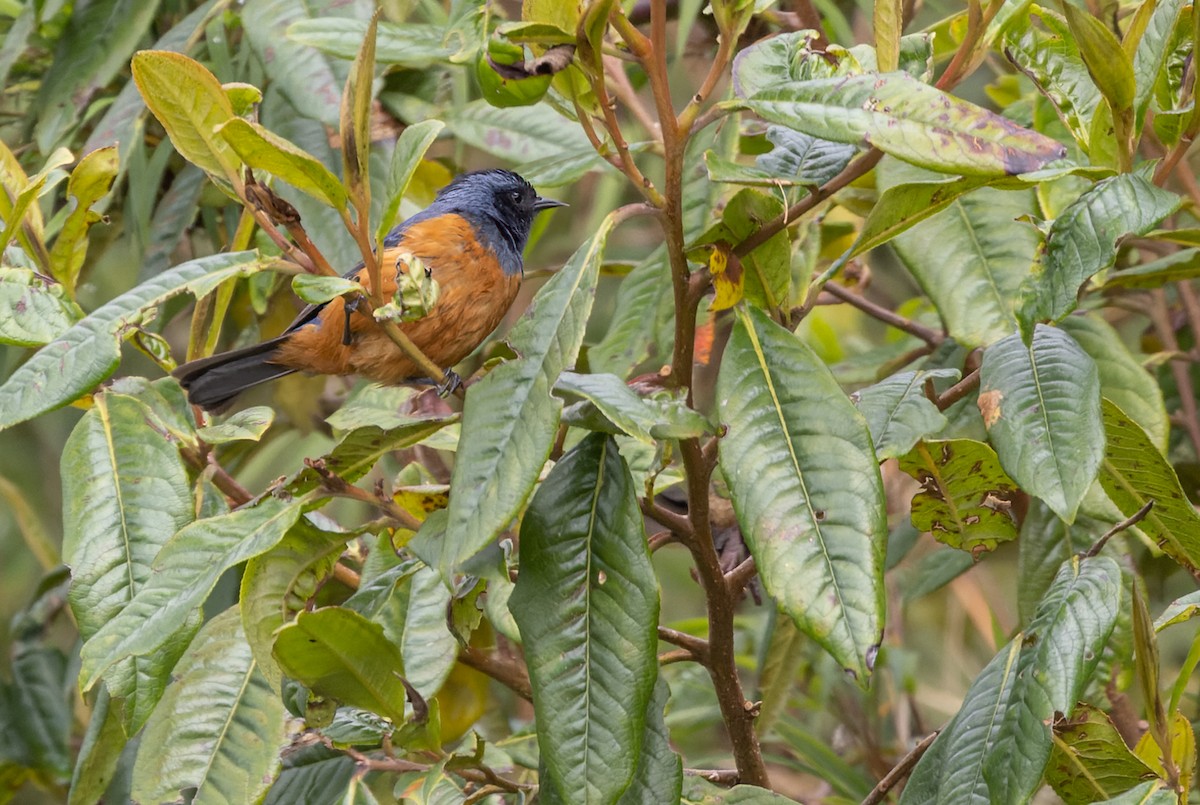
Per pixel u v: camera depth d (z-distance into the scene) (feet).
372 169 24.45
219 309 20.80
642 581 13.34
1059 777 16.46
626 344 21.91
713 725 31.22
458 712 25.85
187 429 18.49
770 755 27.12
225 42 25.98
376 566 18.70
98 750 19.89
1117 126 14.44
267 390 30.14
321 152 24.72
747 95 14.58
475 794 15.90
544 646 13.30
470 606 15.90
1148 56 15.26
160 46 25.82
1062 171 12.41
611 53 13.12
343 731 16.16
